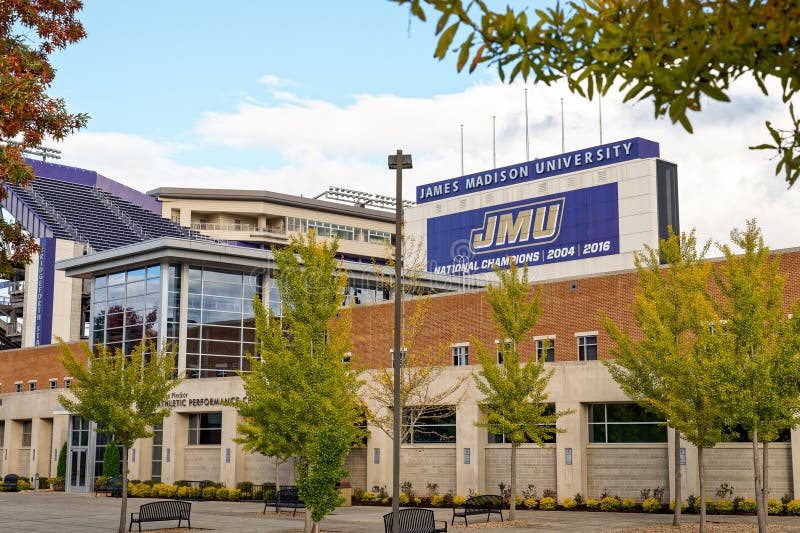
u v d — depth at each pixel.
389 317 52.88
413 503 43.50
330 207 128.12
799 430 34.84
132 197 117.81
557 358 47.47
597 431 40.56
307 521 29.12
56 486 59.59
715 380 26.77
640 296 32.19
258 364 33.12
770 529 28.94
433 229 82.69
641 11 4.88
